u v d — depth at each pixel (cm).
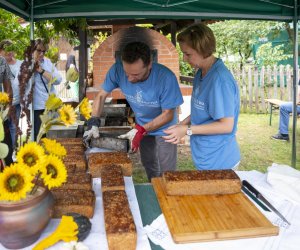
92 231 115
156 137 262
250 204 132
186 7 353
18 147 110
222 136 197
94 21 623
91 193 136
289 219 125
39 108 376
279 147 573
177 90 241
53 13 342
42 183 110
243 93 887
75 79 128
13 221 97
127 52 201
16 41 532
